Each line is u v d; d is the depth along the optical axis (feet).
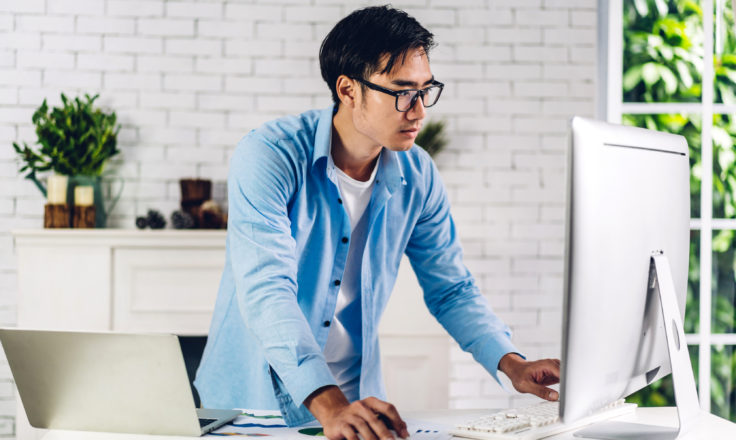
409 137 4.58
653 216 3.97
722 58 11.00
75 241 10.02
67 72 11.40
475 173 11.75
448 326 5.41
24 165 11.32
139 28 11.48
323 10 11.64
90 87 11.41
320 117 4.95
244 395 5.31
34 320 10.01
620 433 3.99
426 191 5.39
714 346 10.74
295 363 3.90
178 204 11.45
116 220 11.35
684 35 11.08
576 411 3.53
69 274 10.02
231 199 4.60
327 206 4.95
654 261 3.94
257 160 4.59
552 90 11.80
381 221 5.20
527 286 11.75
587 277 3.42
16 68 11.34
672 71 11.07
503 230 11.76
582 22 11.81
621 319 3.72
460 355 11.65
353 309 5.36
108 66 11.44
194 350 6.97
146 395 3.96
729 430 4.09
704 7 11.03
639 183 3.82
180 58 11.52
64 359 3.98
